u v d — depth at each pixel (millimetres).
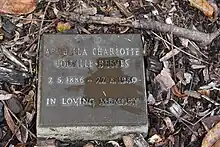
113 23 1397
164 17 1437
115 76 1256
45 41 1299
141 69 1270
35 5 1399
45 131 1195
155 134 1254
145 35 1395
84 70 1262
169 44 1385
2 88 1289
